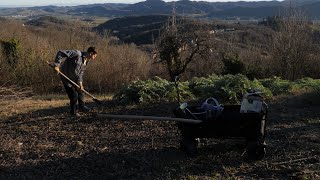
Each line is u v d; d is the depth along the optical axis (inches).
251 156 245.6
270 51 805.2
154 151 269.0
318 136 296.7
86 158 258.8
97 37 827.4
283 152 262.7
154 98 423.2
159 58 750.5
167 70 744.3
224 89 420.2
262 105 247.4
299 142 282.8
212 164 243.0
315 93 417.1
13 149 279.0
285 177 223.3
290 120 345.7
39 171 238.8
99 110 394.6
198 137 251.4
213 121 241.6
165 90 429.4
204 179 220.2
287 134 304.0
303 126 326.6
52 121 357.7
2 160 258.5
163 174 228.4
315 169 233.5
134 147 279.1
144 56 786.8
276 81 492.7
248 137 245.0
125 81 723.4
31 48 713.0
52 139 304.5
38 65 677.3
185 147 254.1
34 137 310.2
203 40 700.7
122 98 425.7
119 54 762.2
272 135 301.9
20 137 310.5
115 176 228.1
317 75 776.9
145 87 426.0
